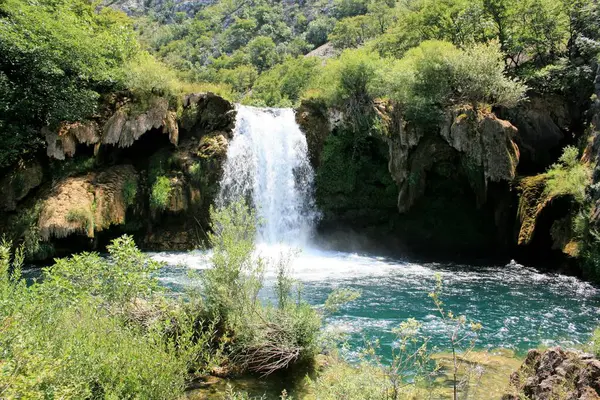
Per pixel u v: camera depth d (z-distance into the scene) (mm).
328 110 23000
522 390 5480
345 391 5016
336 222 23391
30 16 19734
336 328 9219
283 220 22906
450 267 18125
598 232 14430
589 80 21234
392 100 21375
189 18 135375
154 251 20609
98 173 20328
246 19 110562
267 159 23156
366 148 23094
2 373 3521
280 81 55500
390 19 66000
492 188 20406
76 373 4426
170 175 21297
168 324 6121
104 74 21484
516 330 10195
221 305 7500
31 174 19078
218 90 23875
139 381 4848
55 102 19578
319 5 110625
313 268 17422
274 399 6355
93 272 6820
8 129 18938
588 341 9227
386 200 22625
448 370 7402
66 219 17641
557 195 16766
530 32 25703
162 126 21172
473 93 20516
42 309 5496
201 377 6855
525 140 21844
